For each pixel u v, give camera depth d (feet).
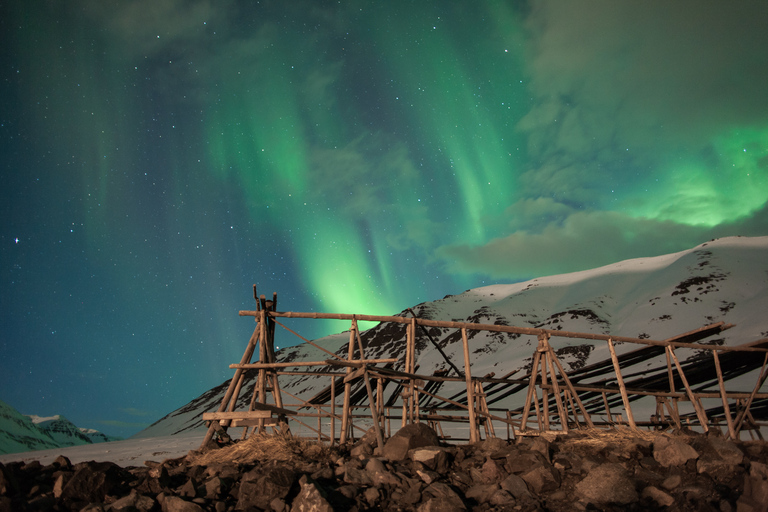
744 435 62.85
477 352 438.40
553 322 467.93
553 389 34.40
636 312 421.18
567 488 21.48
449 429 109.40
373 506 19.15
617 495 20.17
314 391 439.22
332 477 20.71
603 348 322.96
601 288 573.74
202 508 17.99
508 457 22.90
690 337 43.55
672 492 21.11
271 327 38.70
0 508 16.56
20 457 94.38
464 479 22.15
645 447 24.95
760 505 19.19
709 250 506.48
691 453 23.43
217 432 30.25
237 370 34.01
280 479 19.21
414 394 35.22
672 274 485.56
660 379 49.55
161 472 21.36
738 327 276.21
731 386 146.61
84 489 19.10
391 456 24.07
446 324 36.19
